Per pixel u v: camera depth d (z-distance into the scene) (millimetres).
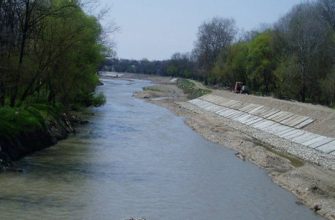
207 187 30688
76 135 47094
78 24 47188
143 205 25688
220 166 37688
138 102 99000
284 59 91562
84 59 54281
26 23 39719
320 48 84062
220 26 163500
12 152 32875
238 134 56250
